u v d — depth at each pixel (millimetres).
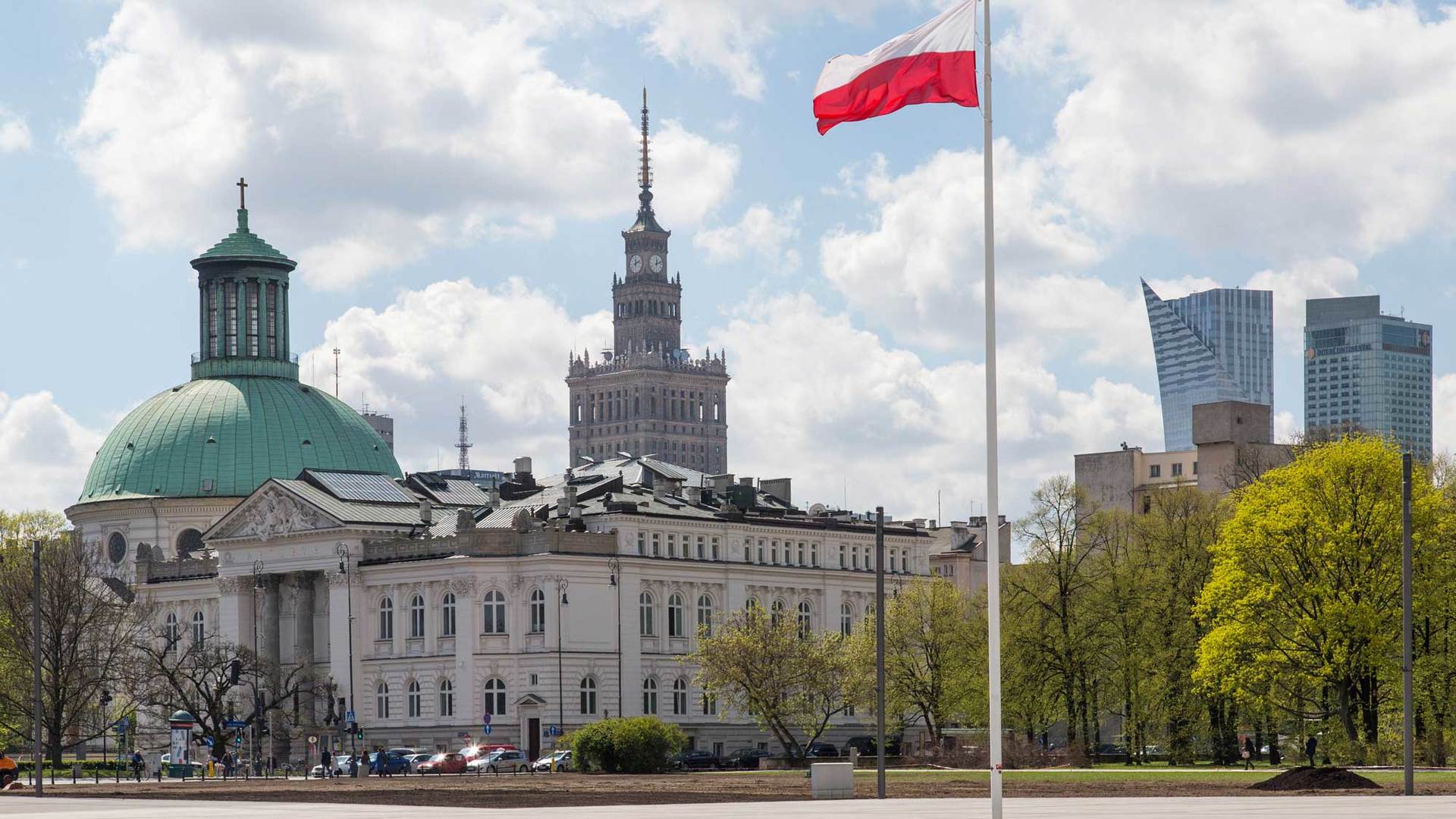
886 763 162250
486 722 190125
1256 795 94125
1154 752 170750
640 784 125375
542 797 104875
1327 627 128250
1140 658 154500
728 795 103562
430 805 95312
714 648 184750
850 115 65250
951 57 64562
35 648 131000
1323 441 186625
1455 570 131125
